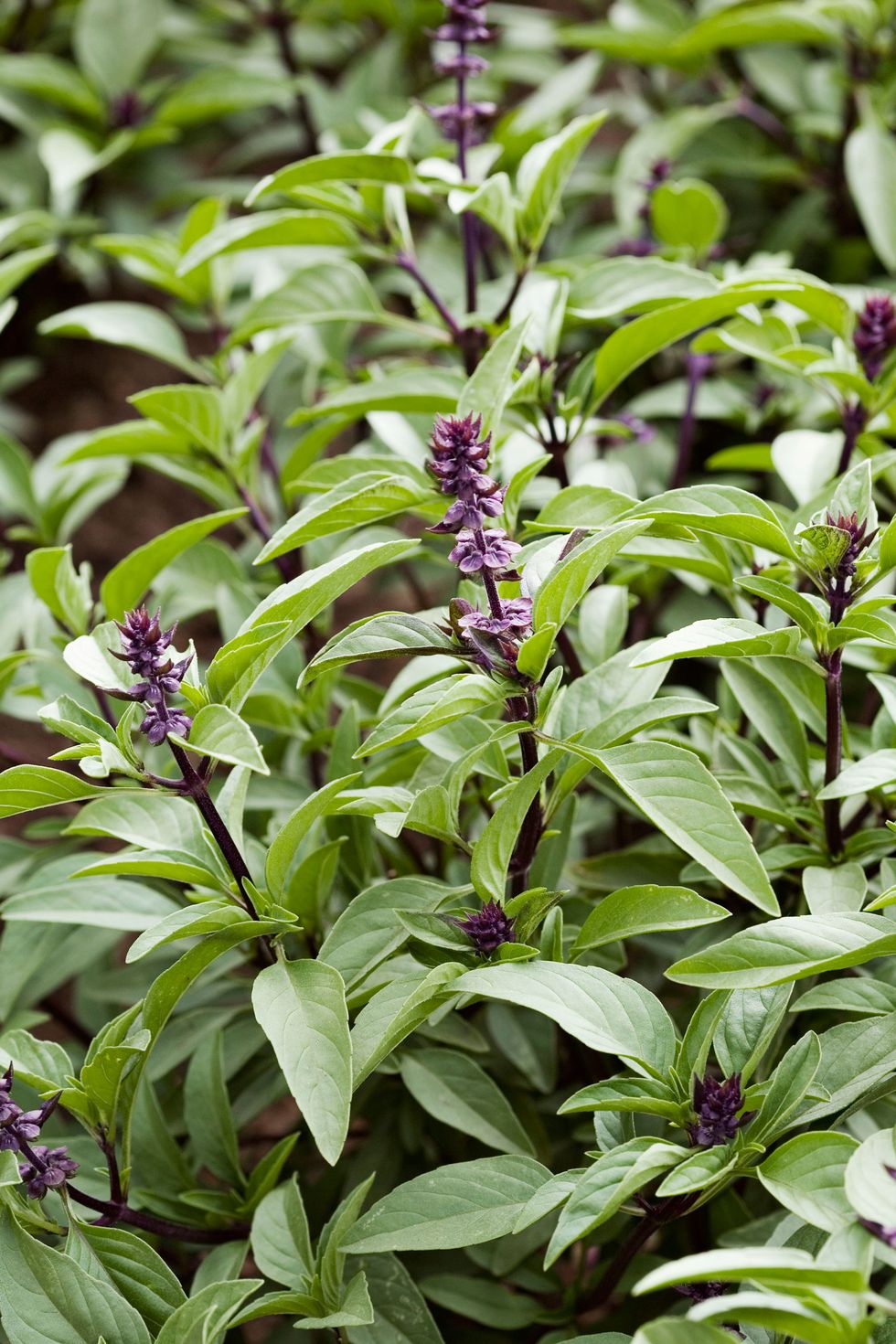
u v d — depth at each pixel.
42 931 1.33
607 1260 1.31
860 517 1.20
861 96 1.78
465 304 1.43
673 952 1.31
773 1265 1.09
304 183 1.33
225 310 1.75
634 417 1.45
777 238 1.92
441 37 1.34
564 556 1.18
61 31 2.40
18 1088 1.32
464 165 1.36
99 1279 1.19
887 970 1.23
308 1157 1.34
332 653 1.16
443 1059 1.25
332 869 1.26
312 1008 1.17
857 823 1.27
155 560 1.32
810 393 1.51
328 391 1.53
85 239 2.15
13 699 1.40
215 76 2.01
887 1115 1.25
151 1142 1.26
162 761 1.36
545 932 1.21
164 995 1.19
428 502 1.25
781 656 1.24
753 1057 1.16
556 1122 1.31
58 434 2.30
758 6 1.93
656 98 2.22
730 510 1.18
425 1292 1.26
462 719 1.23
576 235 1.98
